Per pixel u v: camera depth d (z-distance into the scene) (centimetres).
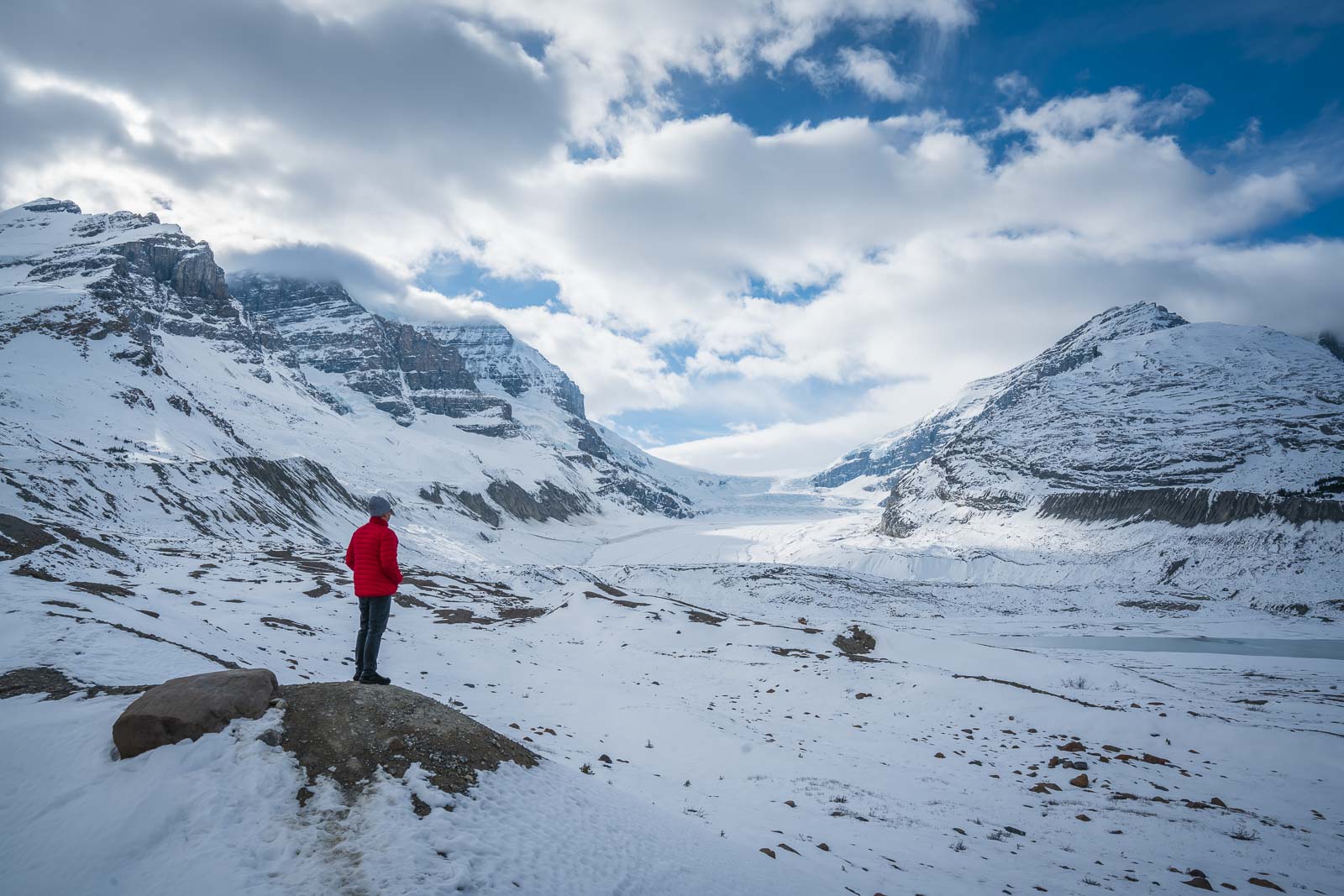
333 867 642
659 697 2936
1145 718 2897
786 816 1490
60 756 770
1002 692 3275
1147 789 2112
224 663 1371
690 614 5494
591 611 5212
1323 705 4197
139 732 775
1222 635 8338
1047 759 2430
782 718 2969
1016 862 1360
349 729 878
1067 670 4328
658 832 971
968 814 1733
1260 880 1365
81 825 658
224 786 734
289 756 813
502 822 805
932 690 3378
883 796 1817
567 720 2364
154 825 665
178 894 582
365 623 1072
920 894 1075
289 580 4472
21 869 606
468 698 2372
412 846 678
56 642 1183
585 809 945
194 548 5872
